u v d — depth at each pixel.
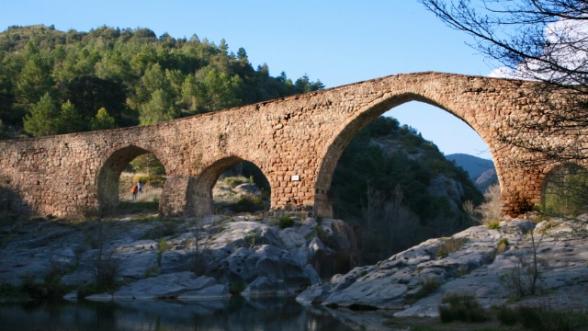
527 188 29.80
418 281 24.31
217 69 109.19
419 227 64.12
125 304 27.42
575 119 14.31
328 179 36.47
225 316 23.02
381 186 74.88
